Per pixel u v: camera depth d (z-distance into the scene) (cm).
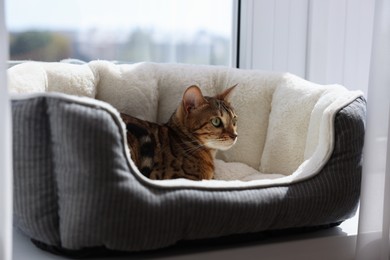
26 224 116
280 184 127
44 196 113
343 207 133
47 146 111
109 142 108
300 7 201
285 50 205
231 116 166
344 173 131
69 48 193
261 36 204
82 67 167
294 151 166
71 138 106
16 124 111
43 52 190
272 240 131
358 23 197
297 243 130
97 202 107
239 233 125
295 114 166
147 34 202
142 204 110
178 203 113
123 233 110
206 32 209
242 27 207
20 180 113
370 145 131
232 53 212
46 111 109
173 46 206
